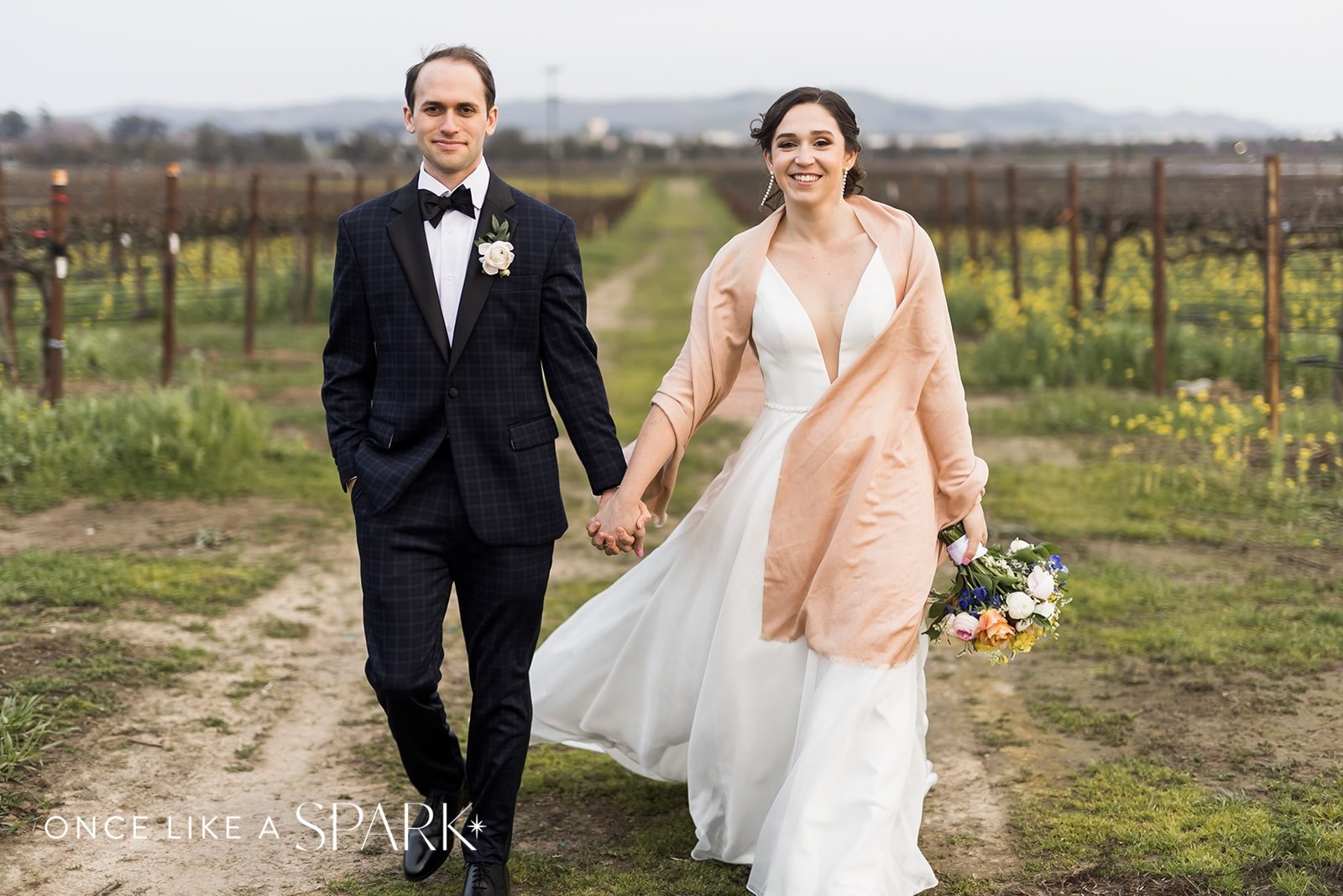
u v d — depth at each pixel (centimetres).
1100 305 1338
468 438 298
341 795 380
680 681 336
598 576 625
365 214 303
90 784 376
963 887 318
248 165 3869
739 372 342
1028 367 1163
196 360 1273
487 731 308
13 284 1039
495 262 292
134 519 700
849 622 297
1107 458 841
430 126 293
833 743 287
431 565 301
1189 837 337
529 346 305
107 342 1256
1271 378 860
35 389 998
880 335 307
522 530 301
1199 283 1452
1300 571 593
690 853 340
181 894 317
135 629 511
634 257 3594
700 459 886
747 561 317
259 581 590
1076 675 471
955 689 467
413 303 296
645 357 1434
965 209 2044
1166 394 1075
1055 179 1705
